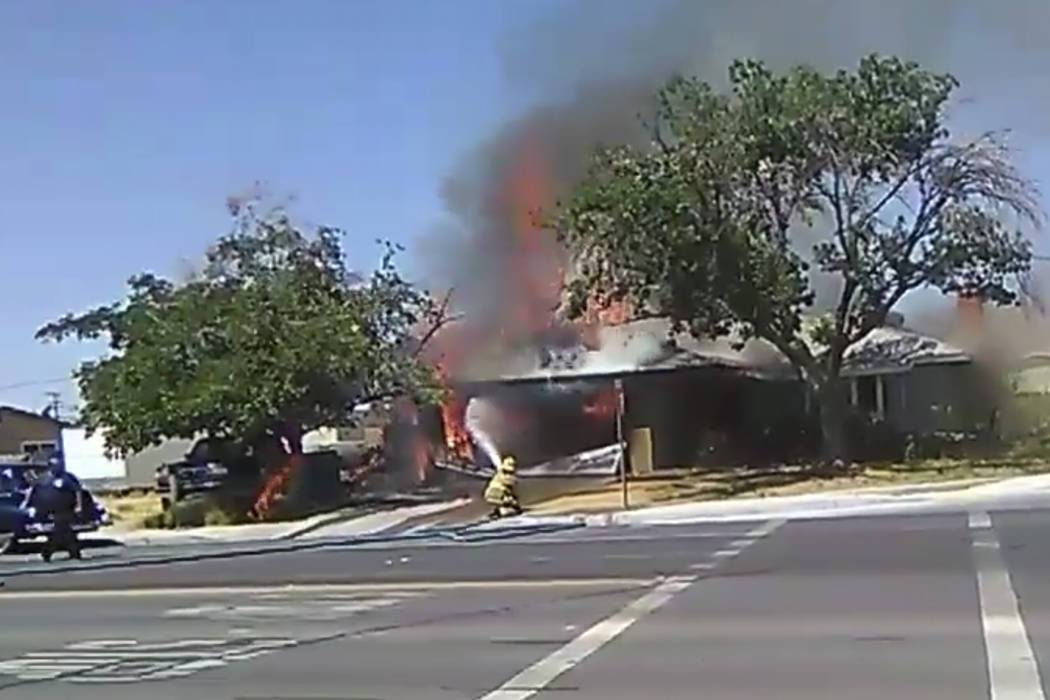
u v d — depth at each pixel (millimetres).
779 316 38531
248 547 29406
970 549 19500
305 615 16172
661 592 16484
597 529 28547
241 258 40094
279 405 37469
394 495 40812
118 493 52719
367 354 38812
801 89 37562
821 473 38188
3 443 66062
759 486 36156
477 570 20203
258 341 37969
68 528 29516
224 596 18656
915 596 15008
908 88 38031
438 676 11703
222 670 12562
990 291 39781
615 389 40031
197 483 40000
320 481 40375
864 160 37906
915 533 22578
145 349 38312
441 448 45219
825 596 15367
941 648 11891
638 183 36625
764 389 45156
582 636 13438
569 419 45906
